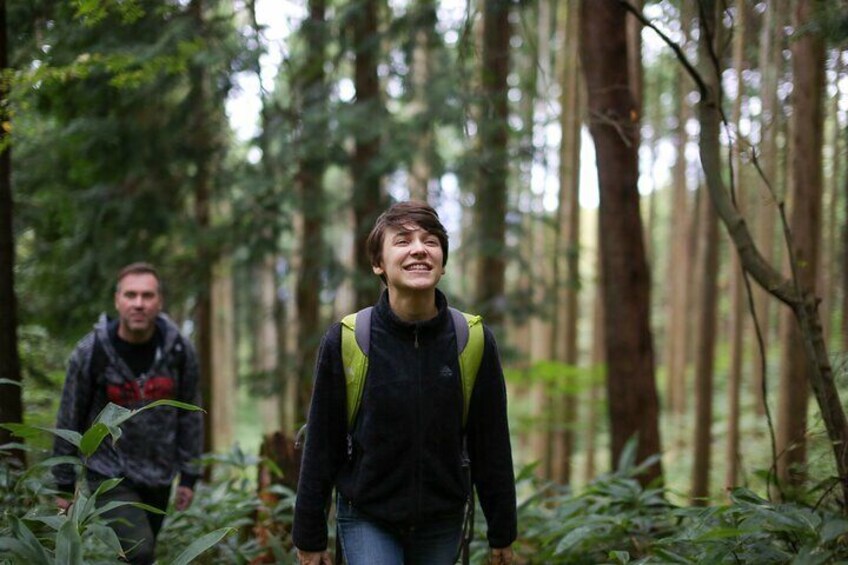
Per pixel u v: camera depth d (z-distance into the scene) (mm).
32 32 4520
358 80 7676
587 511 3963
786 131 4688
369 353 2227
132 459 3307
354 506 2320
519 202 10188
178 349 3467
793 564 2264
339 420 2297
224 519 3926
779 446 4730
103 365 3287
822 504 3027
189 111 6828
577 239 8445
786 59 4457
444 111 6824
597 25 4676
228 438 13703
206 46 5891
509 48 7098
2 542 2139
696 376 6688
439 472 2256
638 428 4770
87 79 5617
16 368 3781
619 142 4715
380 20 7926
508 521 2367
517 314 7711
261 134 7281
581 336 20969
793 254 2977
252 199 7441
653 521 3746
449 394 2227
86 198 6691
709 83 3100
